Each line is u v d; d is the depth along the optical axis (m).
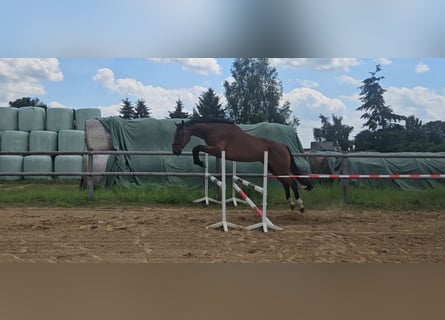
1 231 4.59
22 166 12.73
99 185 7.94
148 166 8.15
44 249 3.87
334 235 4.61
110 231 4.65
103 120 8.76
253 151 5.56
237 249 3.95
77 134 13.22
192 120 5.60
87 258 3.60
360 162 8.83
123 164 8.11
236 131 5.56
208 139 5.54
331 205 6.73
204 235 4.51
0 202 6.61
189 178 8.09
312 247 4.07
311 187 5.89
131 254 3.73
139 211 6.05
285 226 5.11
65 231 4.63
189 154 6.97
